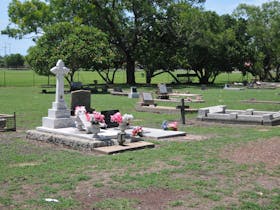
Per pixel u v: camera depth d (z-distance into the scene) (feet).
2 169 32.99
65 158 37.29
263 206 23.36
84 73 392.68
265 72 240.94
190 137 49.01
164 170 31.32
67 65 144.25
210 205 23.62
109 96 124.26
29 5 192.44
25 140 48.14
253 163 33.47
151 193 25.93
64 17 188.24
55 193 26.17
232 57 208.44
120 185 27.63
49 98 115.55
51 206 23.62
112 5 187.73
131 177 29.40
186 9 192.65
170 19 191.52
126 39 191.83
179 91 140.97
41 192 26.45
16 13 194.08
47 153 40.09
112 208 23.26
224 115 64.23
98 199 24.91
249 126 60.29
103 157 37.22
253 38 235.20
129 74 198.39
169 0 191.31
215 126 60.49
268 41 232.12
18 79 244.63
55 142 45.03
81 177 29.48
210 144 42.80
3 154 39.55
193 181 28.32
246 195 25.29
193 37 194.39
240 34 235.20
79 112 47.96
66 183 28.32
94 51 146.30
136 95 118.42
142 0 183.73
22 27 193.47
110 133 45.55
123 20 188.44
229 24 237.45
